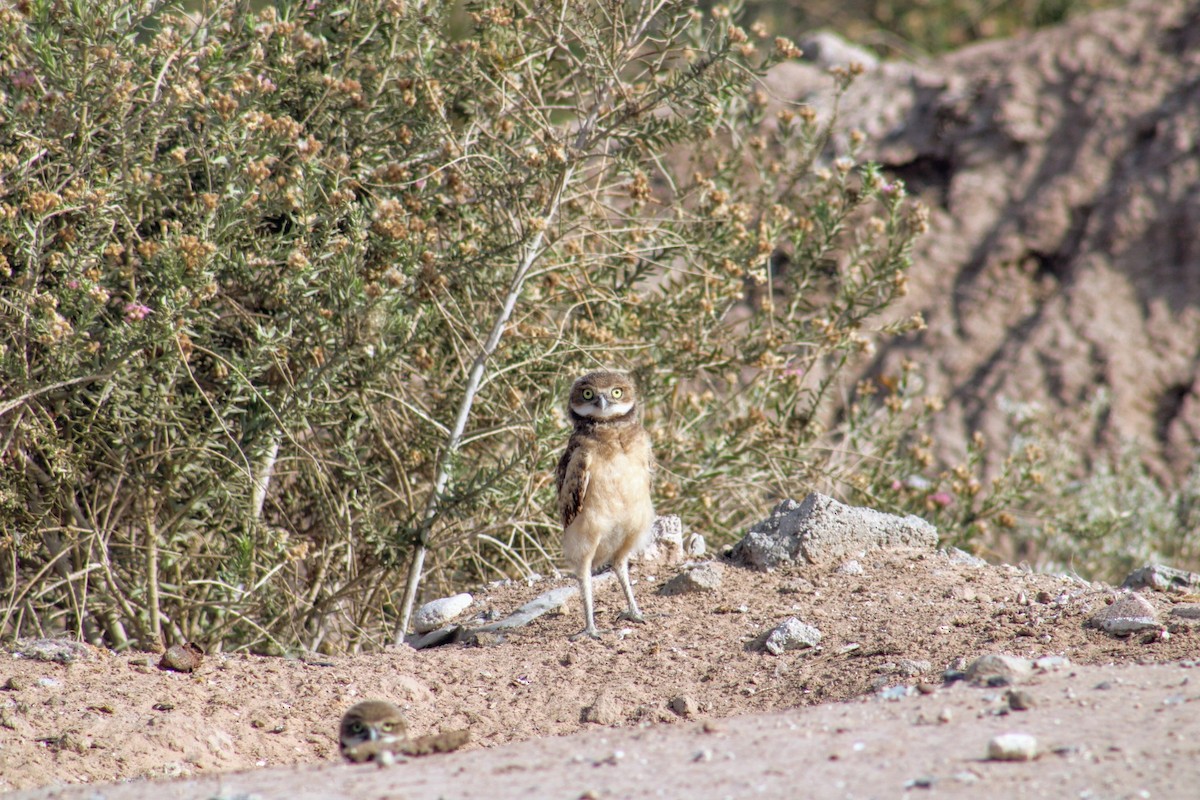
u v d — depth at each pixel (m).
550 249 12.69
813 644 9.56
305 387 10.68
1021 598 10.12
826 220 13.52
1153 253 19.45
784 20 30.11
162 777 7.57
